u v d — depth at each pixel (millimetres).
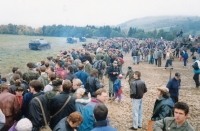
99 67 14414
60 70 9672
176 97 8258
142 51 29516
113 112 9422
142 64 26219
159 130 3439
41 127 5102
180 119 3277
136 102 7590
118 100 10961
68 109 5168
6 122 5293
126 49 38156
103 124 3494
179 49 33344
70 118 3959
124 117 8867
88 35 107062
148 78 17531
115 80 11227
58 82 5578
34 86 5320
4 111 5277
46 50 40781
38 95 5293
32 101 5090
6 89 5668
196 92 13273
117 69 11273
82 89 5570
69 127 4020
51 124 5301
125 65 25188
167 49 32094
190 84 15562
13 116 5445
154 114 5191
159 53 23531
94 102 4797
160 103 5109
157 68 22922
